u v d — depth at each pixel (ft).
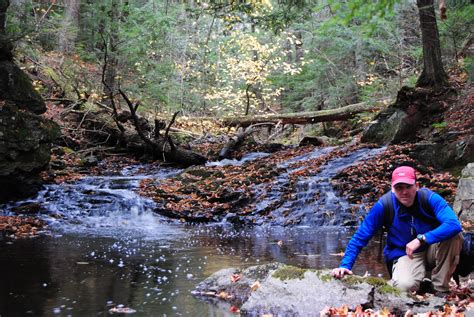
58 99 56.49
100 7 61.36
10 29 40.55
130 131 56.85
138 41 60.29
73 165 49.19
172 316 11.43
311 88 75.41
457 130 42.57
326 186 36.99
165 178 44.47
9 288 14.16
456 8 45.91
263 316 11.27
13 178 34.30
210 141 63.36
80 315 11.50
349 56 72.18
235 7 48.85
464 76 51.24
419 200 11.89
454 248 11.98
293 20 50.24
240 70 73.20
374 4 13.66
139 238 25.50
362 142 48.49
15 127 34.24
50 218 31.71
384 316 10.35
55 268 17.12
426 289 12.56
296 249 22.22
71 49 67.46
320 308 11.16
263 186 38.73
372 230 12.17
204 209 35.35
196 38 82.99
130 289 14.12
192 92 76.54
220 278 14.08
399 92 47.47
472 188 26.91
